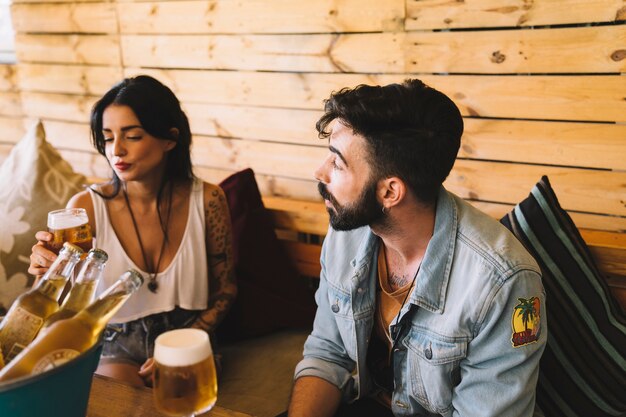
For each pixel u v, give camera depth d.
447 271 1.39
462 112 2.02
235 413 1.22
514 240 1.40
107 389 1.29
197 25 2.46
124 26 2.64
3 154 3.12
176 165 1.89
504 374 1.33
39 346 0.97
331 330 1.63
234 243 2.13
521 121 1.94
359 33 2.14
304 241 2.36
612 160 1.83
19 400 0.94
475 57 1.96
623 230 1.86
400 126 1.32
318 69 2.25
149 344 1.86
